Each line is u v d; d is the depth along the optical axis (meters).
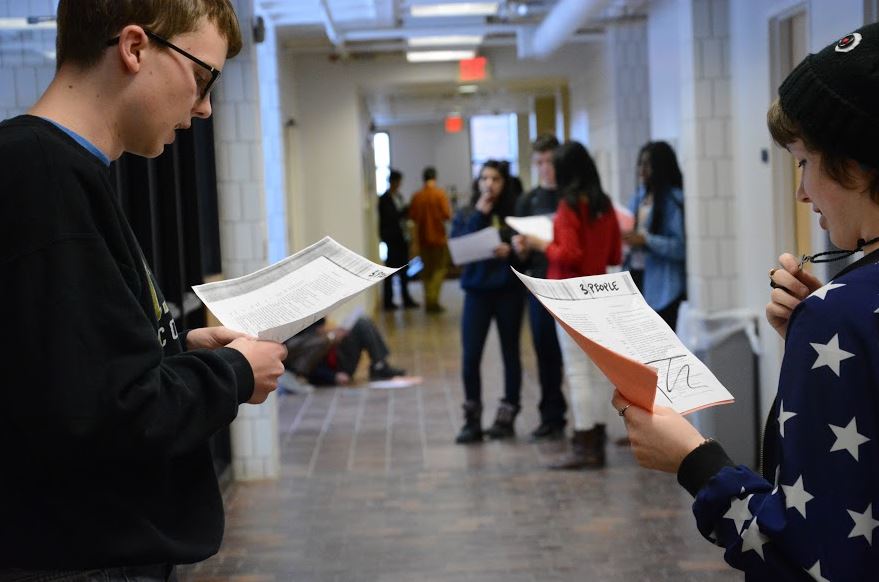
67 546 1.50
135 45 1.57
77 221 1.44
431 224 14.31
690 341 5.68
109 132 1.60
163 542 1.57
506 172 6.46
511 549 4.32
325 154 12.03
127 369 1.43
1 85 3.44
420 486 5.39
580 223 5.47
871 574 1.21
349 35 9.87
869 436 1.22
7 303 1.41
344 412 7.51
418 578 4.01
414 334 11.99
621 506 4.87
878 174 1.31
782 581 1.26
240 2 5.65
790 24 5.12
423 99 16.55
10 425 1.46
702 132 5.65
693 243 5.70
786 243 5.15
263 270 2.05
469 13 8.42
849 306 1.25
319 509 5.04
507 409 6.42
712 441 1.46
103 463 1.53
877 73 1.28
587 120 11.41
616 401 1.57
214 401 1.57
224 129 5.73
